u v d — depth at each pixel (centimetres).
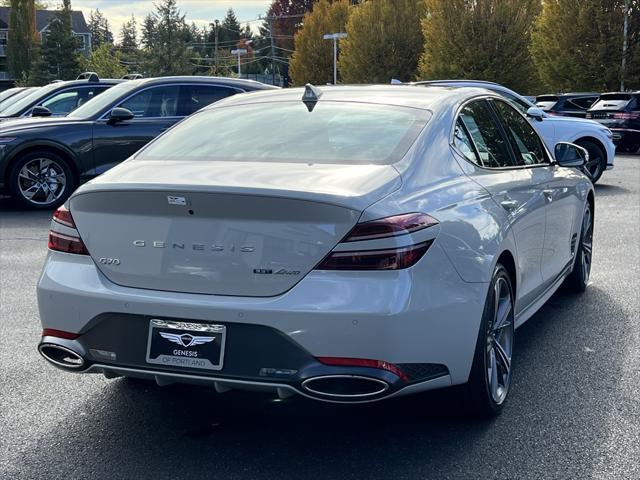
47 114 1166
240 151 379
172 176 340
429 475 326
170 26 6512
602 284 656
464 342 341
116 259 337
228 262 318
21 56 7394
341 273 309
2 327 541
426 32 3784
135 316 330
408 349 313
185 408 403
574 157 541
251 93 473
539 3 3572
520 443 356
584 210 596
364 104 415
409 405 401
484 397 366
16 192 1062
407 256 312
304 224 311
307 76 6122
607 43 3312
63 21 6456
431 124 388
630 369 451
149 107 1099
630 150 2273
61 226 354
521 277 430
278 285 313
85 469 336
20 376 448
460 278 337
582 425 375
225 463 341
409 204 327
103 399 416
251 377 314
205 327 319
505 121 480
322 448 354
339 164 352
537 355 477
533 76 3622
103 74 6556
